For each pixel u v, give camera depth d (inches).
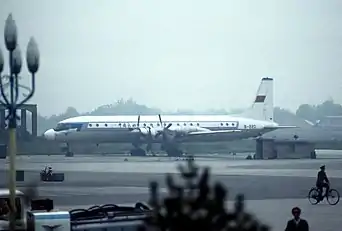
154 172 6958.7
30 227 1943.9
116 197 4623.5
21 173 5935.0
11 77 2472.9
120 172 7185.0
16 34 2443.4
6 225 2107.5
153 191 890.7
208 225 813.9
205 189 829.2
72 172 7288.4
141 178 6358.3
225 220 820.0
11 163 2407.7
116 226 1817.2
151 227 841.5
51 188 5354.3
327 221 3516.2
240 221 829.8
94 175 6820.9
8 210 2317.9
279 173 7209.6
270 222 3351.4
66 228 1862.7
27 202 2501.2
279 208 4055.1
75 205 4018.2
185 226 814.5
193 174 842.8
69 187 5472.4
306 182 6023.6
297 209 2346.2
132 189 5290.4
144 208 1959.9
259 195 4840.1
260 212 3826.3
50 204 2105.1
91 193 4879.4
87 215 1925.4
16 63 2458.2
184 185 838.5
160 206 844.0
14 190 2346.2
